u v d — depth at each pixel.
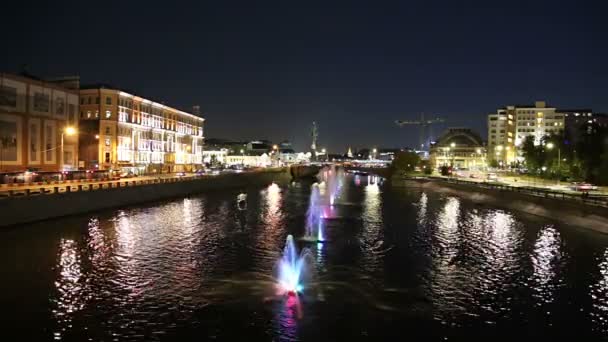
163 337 21.14
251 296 26.78
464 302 26.27
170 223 52.97
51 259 34.31
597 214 49.41
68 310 24.22
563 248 40.47
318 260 35.69
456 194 97.19
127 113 116.69
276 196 94.25
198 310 24.47
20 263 33.06
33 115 80.94
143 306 24.97
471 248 40.59
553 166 106.31
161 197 78.50
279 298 26.48
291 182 158.75
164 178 92.38
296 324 22.72
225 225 52.34
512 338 21.55
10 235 42.22
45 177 70.62
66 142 90.12
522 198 68.44
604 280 30.66
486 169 183.00
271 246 40.81
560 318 24.02
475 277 31.27
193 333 21.58
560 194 63.44
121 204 65.38
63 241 40.47
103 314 23.73
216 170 163.25
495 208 72.06
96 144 108.00
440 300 26.56
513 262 35.44
